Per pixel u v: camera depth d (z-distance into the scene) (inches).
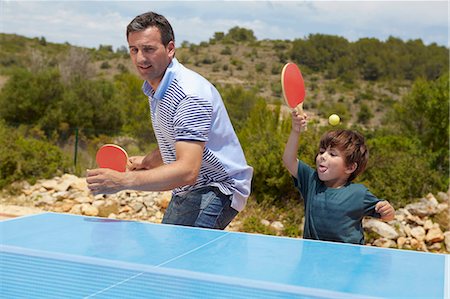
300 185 133.0
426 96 624.4
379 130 722.8
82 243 95.5
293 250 94.6
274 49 2709.2
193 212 128.1
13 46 2605.8
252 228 312.7
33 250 90.4
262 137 394.9
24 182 409.7
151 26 118.6
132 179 107.1
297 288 74.6
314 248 96.5
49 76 976.3
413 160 369.7
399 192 340.2
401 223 311.4
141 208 352.8
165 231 105.8
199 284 75.7
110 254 89.1
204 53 2684.5
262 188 348.5
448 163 512.4
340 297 71.3
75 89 968.3
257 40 2869.1
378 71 2425.0
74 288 74.0
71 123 930.7
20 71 980.6
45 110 930.7
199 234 104.4
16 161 418.3
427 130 627.2
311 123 415.8
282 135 390.0
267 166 343.6
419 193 351.9
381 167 357.7
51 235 100.9
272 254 91.4
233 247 95.2
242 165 130.9
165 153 129.6
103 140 681.6
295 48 2578.7
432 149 605.0
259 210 334.3
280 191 346.3
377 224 299.1
